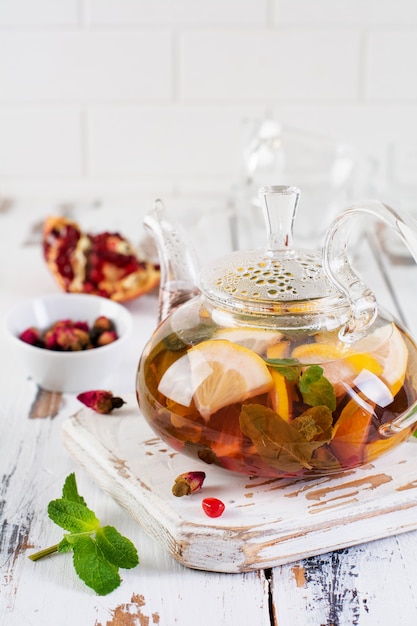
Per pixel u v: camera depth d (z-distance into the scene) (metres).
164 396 0.80
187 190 1.58
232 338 0.79
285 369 0.77
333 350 0.78
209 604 0.76
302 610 0.75
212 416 0.78
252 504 0.80
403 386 0.79
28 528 0.81
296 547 0.78
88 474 0.86
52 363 0.95
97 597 0.76
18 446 0.90
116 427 0.88
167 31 1.49
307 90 1.53
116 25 1.49
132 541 0.80
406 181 1.36
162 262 0.88
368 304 0.78
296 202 0.80
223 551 0.77
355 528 0.79
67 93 1.52
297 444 0.77
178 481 0.80
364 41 1.50
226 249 1.23
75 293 1.10
